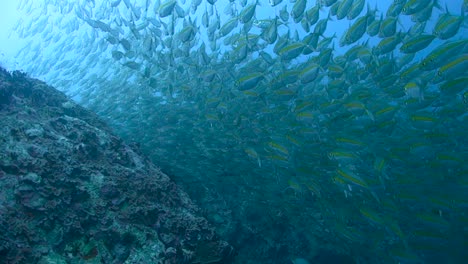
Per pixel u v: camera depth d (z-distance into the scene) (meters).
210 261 4.29
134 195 4.42
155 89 10.02
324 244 7.35
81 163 4.48
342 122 6.51
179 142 8.44
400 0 5.78
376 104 6.55
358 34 5.85
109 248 3.69
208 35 7.92
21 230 3.22
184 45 7.95
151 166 5.89
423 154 5.56
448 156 5.29
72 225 3.58
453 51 4.75
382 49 5.89
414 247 4.72
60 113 5.46
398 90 6.05
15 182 3.63
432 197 5.02
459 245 4.64
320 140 6.42
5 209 3.35
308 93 8.27
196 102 9.02
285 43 6.96
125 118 9.61
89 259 3.50
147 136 8.87
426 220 4.66
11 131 4.27
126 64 8.36
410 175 5.79
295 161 6.56
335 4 6.59
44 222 3.44
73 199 3.87
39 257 3.14
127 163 5.25
